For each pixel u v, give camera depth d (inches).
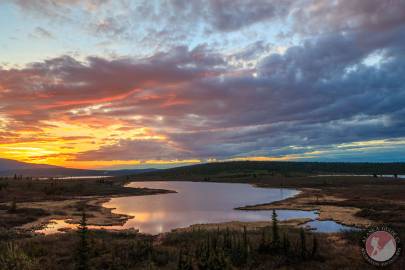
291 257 854.5
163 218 2444.6
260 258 845.8
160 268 769.6
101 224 2145.7
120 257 841.5
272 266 772.6
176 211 2886.3
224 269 736.3
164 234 1481.3
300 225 1995.6
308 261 827.4
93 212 2751.0
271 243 921.5
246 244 897.5
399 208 2432.3
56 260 808.9
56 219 2330.2
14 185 4690.0
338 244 1059.9
